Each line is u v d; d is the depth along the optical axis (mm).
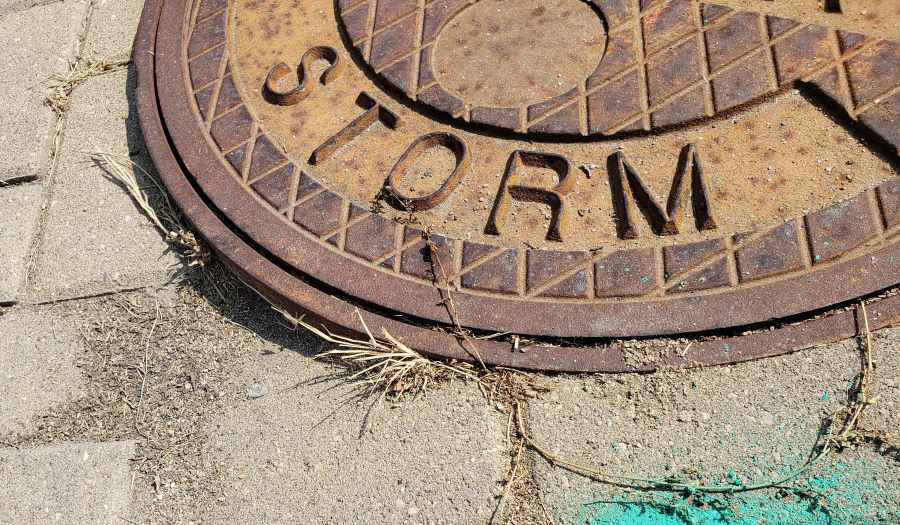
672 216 999
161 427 1033
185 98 1132
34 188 1151
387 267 1024
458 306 1004
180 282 1084
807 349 964
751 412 960
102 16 1232
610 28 1084
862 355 957
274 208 1062
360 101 1102
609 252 1004
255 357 1042
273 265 1043
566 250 1011
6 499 1023
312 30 1149
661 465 959
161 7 1199
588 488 963
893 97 1003
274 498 994
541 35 1098
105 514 1010
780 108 1027
